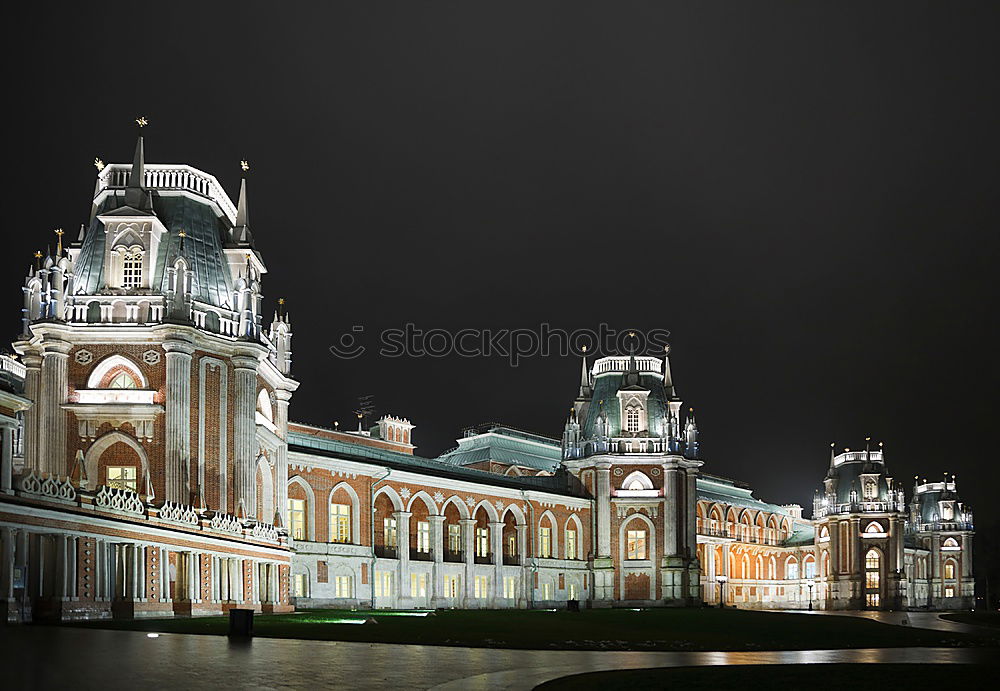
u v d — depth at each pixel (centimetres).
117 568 4072
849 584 11650
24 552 3500
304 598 6169
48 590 3734
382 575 6850
